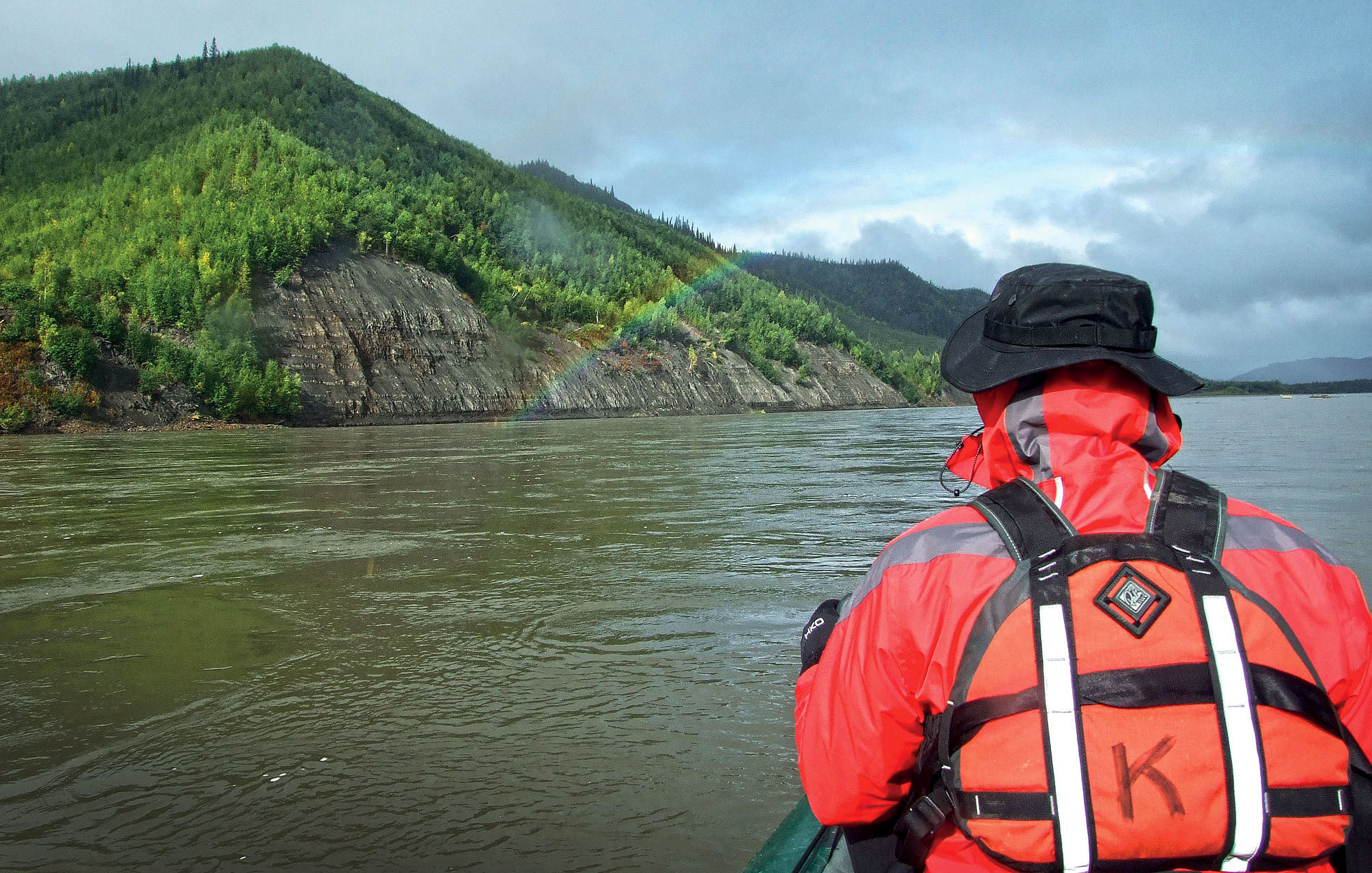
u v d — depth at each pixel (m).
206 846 3.32
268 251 83.00
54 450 32.78
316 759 4.10
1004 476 1.49
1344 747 1.22
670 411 116.62
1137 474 1.32
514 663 5.54
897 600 1.36
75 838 3.39
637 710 4.66
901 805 1.49
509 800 3.65
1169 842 1.17
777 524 11.35
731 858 3.18
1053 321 1.34
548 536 10.45
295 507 13.70
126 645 6.04
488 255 151.12
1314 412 64.81
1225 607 1.19
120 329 63.19
